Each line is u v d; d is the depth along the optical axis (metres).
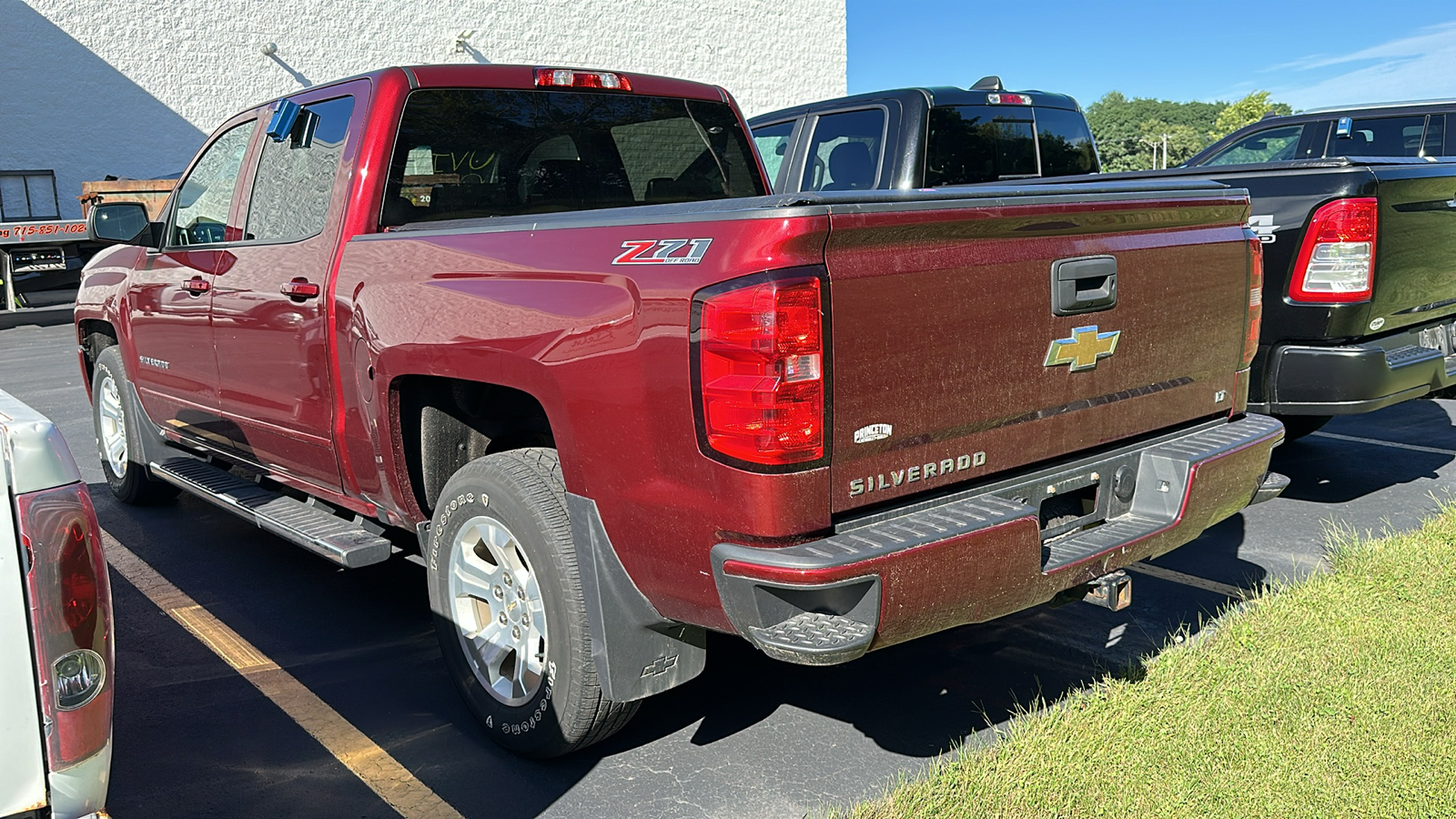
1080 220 2.89
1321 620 3.79
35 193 19.92
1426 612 3.83
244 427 4.45
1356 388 4.80
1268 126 8.98
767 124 7.28
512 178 4.04
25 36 19.50
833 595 2.43
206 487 4.66
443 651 3.47
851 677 3.79
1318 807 2.72
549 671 3.06
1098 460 3.11
